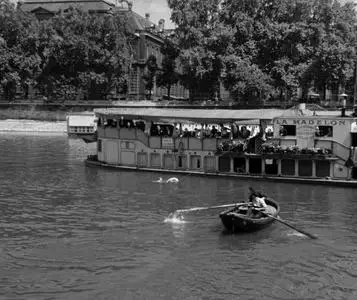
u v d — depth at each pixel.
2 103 121.88
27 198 36.69
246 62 97.38
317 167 41.75
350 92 108.31
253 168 43.84
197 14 104.56
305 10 101.81
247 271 22.34
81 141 89.50
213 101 108.56
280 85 100.19
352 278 21.73
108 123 52.28
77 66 114.31
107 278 21.50
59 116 118.38
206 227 28.91
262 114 45.31
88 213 32.09
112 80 116.50
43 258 23.70
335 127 41.19
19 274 21.84
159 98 125.56
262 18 104.06
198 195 37.75
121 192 38.97
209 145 45.25
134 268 22.58
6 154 66.12
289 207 33.81
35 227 28.73
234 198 36.66
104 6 132.62
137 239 26.62
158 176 45.94
